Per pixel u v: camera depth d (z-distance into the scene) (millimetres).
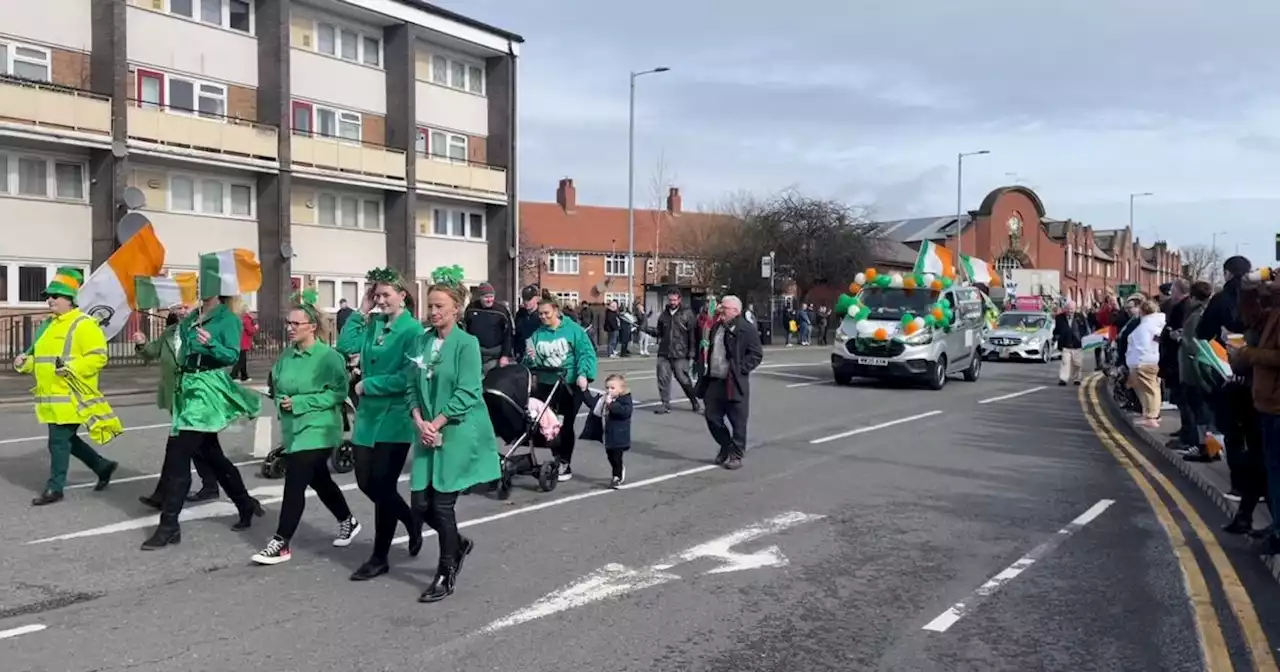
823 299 56719
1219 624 5465
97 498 8227
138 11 27047
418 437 5711
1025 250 77062
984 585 6180
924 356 19359
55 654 4750
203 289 6840
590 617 5441
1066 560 6785
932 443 12312
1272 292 6543
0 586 5832
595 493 8930
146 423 13109
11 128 22812
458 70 37562
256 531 7266
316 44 32250
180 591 5793
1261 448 7219
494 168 37688
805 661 4840
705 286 51031
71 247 25234
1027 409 16484
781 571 6430
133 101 26047
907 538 7359
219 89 29203
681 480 9617
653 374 22828
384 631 5152
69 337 8016
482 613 5480
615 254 69688
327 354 6465
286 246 29859
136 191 24828
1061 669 4785
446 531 5699
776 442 12195
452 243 37344
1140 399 13555
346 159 31734
